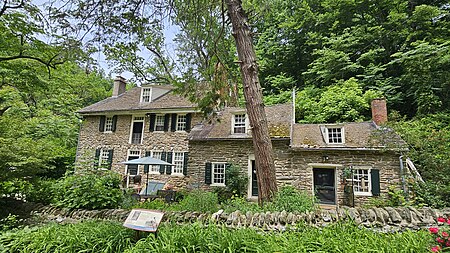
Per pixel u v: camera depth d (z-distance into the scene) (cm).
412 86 1555
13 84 1021
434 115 1368
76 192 724
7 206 781
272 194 613
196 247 317
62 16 562
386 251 299
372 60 1823
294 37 2334
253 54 696
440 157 910
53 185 823
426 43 1441
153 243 325
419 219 462
